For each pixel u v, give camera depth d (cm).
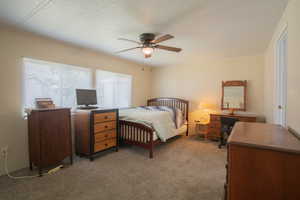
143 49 275
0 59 237
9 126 246
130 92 493
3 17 212
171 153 334
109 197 188
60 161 258
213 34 267
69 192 196
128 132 350
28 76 270
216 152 341
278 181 108
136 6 184
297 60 154
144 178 231
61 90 318
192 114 503
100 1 175
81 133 302
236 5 179
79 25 236
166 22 224
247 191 116
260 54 400
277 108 262
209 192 200
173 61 482
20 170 250
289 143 117
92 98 344
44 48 289
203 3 175
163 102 544
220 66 457
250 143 116
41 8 190
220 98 457
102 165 272
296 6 156
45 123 239
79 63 349
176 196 191
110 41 307
